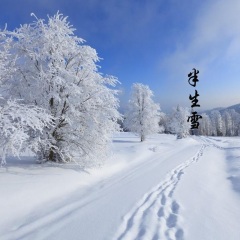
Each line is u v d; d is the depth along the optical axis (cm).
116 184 1133
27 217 704
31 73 1254
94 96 1291
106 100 1356
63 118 1187
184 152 2795
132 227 634
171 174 1421
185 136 6131
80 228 627
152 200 882
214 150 3095
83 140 1309
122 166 1673
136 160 2006
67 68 1317
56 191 935
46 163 1284
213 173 1466
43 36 1223
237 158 2098
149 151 2570
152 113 4031
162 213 740
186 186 1086
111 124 1372
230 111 14688
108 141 1427
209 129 12962
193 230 617
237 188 1071
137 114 3994
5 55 1038
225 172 1532
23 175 993
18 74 1225
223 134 12681
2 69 1055
